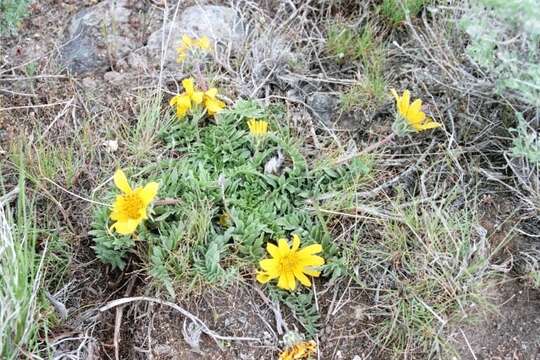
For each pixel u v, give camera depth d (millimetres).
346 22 832
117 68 795
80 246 699
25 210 656
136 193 628
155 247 660
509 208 716
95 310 674
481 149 747
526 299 675
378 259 690
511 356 652
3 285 613
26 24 812
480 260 675
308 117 769
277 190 707
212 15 825
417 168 738
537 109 698
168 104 774
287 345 647
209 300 665
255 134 705
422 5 818
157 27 822
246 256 675
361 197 718
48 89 776
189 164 719
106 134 748
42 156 719
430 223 686
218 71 787
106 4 826
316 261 646
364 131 770
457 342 654
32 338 635
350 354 660
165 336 654
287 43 818
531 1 646
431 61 780
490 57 684
